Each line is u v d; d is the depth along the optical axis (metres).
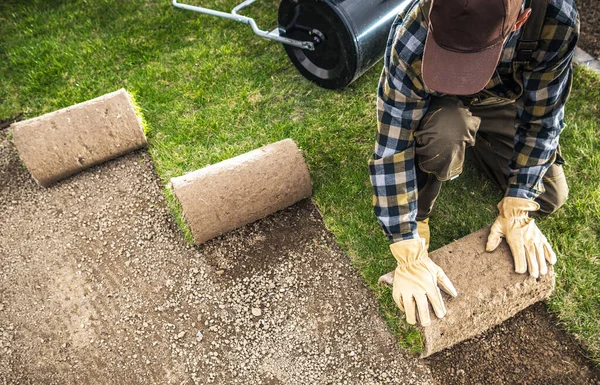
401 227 1.92
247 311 2.26
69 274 2.41
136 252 2.46
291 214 2.54
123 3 3.61
